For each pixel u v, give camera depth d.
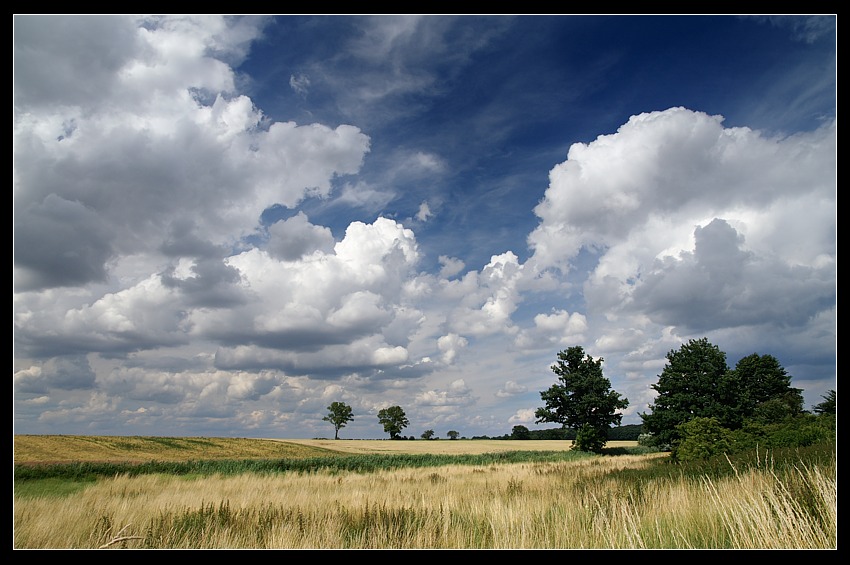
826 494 6.66
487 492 15.20
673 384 46.75
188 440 65.12
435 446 90.44
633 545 6.96
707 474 14.14
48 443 52.94
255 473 33.19
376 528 9.33
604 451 71.81
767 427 24.91
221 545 8.43
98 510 11.57
